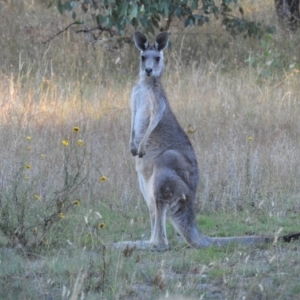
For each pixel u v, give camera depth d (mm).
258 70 21891
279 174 14391
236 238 10938
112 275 9180
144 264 9930
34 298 8523
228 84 21125
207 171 14008
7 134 16109
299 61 23812
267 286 8961
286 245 10836
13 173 12906
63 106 19016
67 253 10070
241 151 15484
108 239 11086
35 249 10328
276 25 26562
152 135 11547
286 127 18234
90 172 13961
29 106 18547
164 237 10844
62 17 26609
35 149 15148
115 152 15500
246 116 18703
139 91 12180
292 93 20734
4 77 20953
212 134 17125
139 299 8578
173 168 11133
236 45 24531
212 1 23234
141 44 12719
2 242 10789
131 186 13688
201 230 11930
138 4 21719
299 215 12766
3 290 8664
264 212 12828
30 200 11781
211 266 9797
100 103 19312
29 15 26672
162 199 10945
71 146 15195
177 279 9227
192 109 18922
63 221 11344
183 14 22828
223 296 8805
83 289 8609
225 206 13047
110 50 23891
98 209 12609
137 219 12320
